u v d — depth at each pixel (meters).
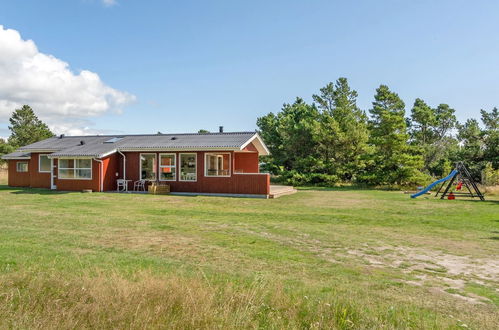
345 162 30.59
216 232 9.49
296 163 31.73
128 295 4.55
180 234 9.15
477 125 40.56
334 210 14.30
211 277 5.49
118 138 25.52
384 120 27.77
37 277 5.21
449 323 4.04
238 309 4.27
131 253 7.14
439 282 5.76
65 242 7.96
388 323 3.99
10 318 4.13
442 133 41.34
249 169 24.83
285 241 8.57
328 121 30.17
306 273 6.03
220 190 20.66
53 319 4.11
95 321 4.07
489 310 4.55
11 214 12.27
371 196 20.31
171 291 4.63
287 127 33.75
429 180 26.53
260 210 14.27
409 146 27.12
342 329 3.91
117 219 11.37
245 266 6.35
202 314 4.13
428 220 11.80
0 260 6.20
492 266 6.72
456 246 8.29
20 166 26.23
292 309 4.30
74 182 22.12
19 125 49.91
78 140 26.23
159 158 21.98
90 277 5.29
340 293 4.94
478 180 30.28
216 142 21.14
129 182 22.41
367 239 8.94
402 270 6.43
